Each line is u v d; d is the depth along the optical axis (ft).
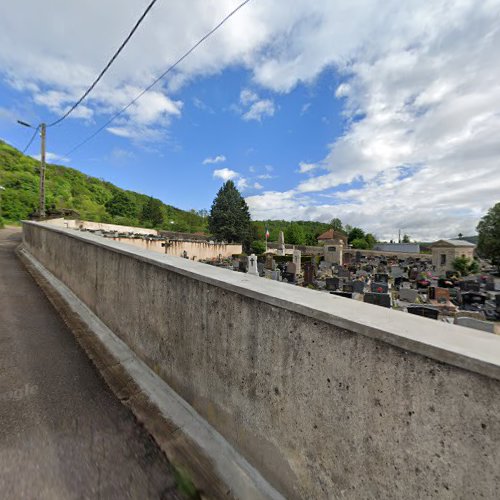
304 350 4.23
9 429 6.37
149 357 8.71
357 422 3.62
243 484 5.01
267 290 5.07
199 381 6.64
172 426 6.52
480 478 2.66
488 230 97.19
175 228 163.63
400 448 3.22
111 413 7.03
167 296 7.77
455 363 2.77
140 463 5.61
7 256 31.86
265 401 4.93
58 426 6.54
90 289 13.96
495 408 2.56
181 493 5.01
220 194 173.88
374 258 112.78
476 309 31.99
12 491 4.93
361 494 3.59
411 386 3.12
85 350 10.32
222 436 5.94
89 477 5.28
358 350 3.58
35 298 16.33
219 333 5.96
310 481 4.21
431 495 2.98
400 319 3.73
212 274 6.39
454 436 2.82
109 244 11.86
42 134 63.00
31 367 9.05
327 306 4.17
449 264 69.26
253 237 174.60
